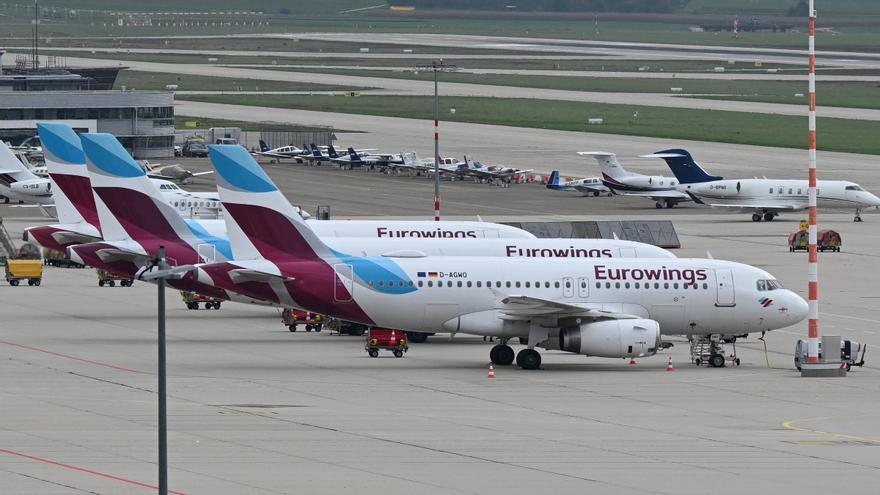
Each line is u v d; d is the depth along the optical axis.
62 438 176.38
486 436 181.38
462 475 158.88
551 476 158.88
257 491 149.75
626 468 163.62
